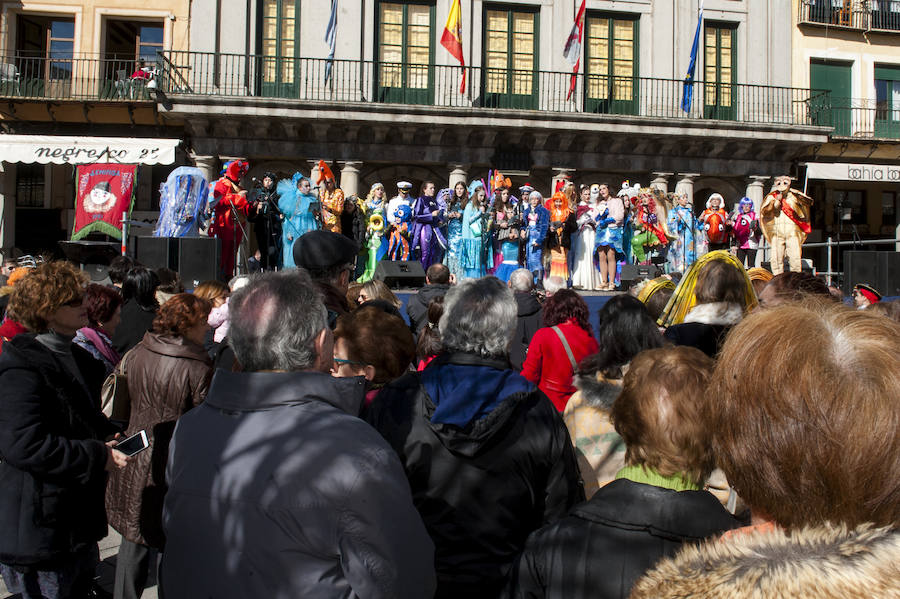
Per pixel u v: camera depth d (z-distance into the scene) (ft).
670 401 6.68
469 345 8.81
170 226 38.42
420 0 71.61
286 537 6.11
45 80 67.10
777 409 3.41
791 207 43.19
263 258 45.01
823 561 2.61
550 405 8.64
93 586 14.02
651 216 50.57
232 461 6.48
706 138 69.46
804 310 3.72
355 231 46.24
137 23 69.72
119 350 17.03
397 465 6.52
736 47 76.79
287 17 69.62
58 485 10.19
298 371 7.11
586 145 69.51
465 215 47.37
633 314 10.35
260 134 65.26
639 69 74.90
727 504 9.04
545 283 22.53
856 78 80.33
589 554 6.23
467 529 7.94
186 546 6.45
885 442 3.21
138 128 67.82
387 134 66.59
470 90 70.85
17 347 10.18
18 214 68.74
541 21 73.20
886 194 82.99
